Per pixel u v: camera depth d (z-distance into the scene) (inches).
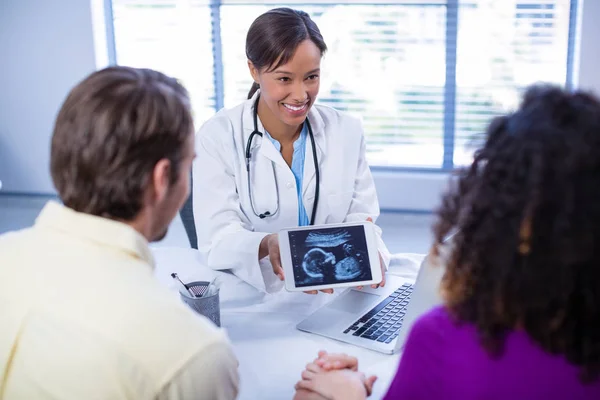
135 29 143.3
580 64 128.2
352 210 63.2
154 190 26.5
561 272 20.7
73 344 24.2
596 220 20.1
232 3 137.7
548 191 20.3
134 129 24.9
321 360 36.5
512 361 22.3
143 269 26.0
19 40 142.1
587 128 20.6
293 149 60.9
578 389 21.9
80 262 25.2
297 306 48.2
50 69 143.3
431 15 133.0
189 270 55.3
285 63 52.1
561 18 129.9
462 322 23.5
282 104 55.1
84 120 24.9
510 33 132.0
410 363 24.6
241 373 38.5
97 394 24.1
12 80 145.2
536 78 133.8
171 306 25.1
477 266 22.6
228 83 143.6
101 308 24.2
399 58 136.7
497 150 22.2
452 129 139.0
